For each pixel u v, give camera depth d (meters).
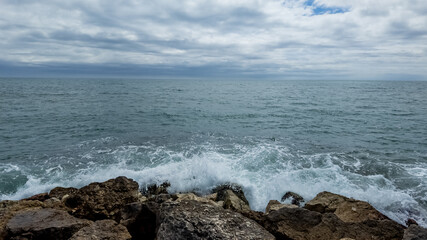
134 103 31.47
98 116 21.62
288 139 14.96
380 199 7.90
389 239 4.59
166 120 20.53
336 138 15.23
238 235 3.54
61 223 4.48
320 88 77.19
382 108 27.98
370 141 14.56
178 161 10.92
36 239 4.20
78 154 11.89
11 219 4.55
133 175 9.48
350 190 8.47
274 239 3.55
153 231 5.03
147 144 13.57
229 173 9.62
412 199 7.95
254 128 17.89
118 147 12.98
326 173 9.82
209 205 4.39
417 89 70.25
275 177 9.42
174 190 8.70
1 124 17.66
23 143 13.49
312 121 20.44
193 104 31.48
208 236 3.49
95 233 4.04
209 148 12.88
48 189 8.59
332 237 4.61
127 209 5.42
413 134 16.14
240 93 53.34
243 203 7.19
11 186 8.83
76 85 76.38
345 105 30.78
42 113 22.34
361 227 4.83
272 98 40.75
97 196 6.27
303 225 4.86
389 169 10.29
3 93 40.38
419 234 4.21
